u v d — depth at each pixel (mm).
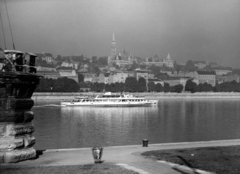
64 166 31969
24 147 33562
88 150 43969
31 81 34156
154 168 32750
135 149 44875
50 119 132750
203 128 107188
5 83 32531
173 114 158875
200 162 36094
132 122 123562
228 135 92562
